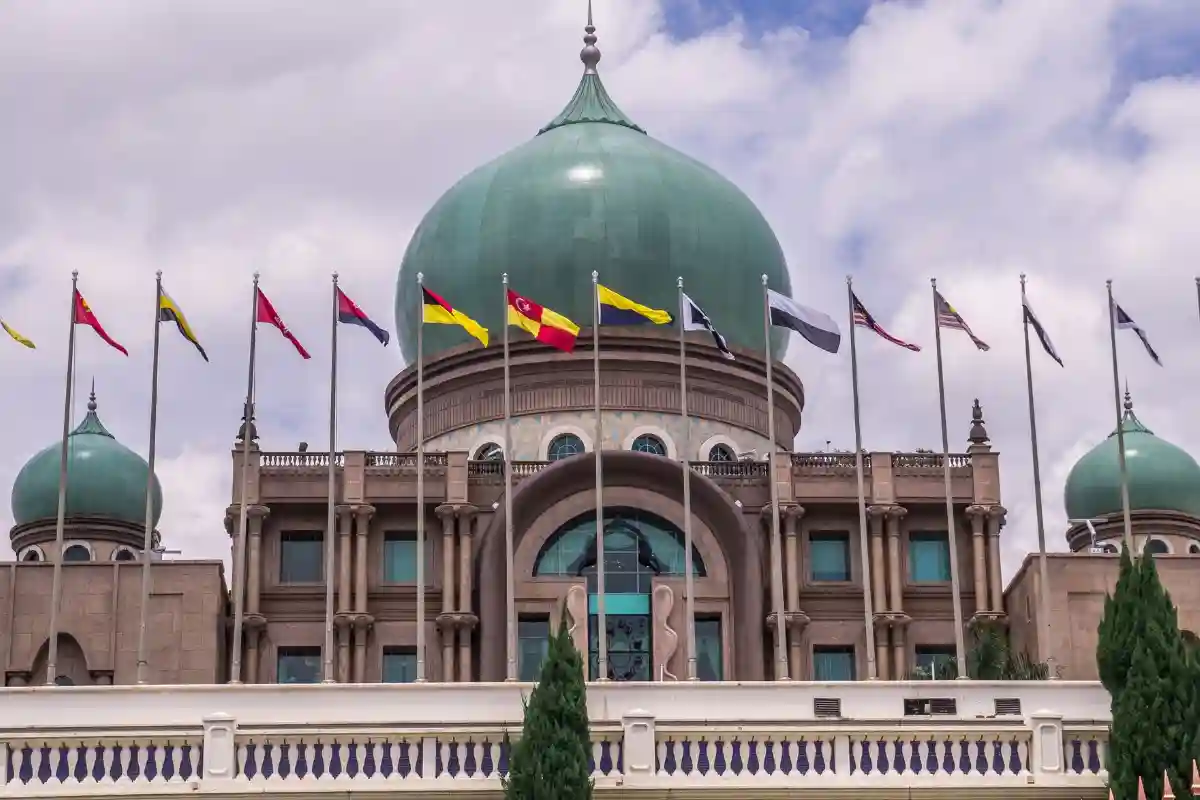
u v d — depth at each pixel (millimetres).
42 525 119312
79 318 90312
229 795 72938
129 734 73500
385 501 105000
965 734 75375
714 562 103250
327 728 73875
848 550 106500
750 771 74625
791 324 93625
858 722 75250
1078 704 79438
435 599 104500
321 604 104125
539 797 70938
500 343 112875
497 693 78062
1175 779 71938
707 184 116500
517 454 111562
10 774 73188
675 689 78750
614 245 113062
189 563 101688
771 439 92875
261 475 104750
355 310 91812
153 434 89312
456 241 115438
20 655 100375
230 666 103688
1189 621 102250
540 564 103750
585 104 121062
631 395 112125
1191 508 123625
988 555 105688
